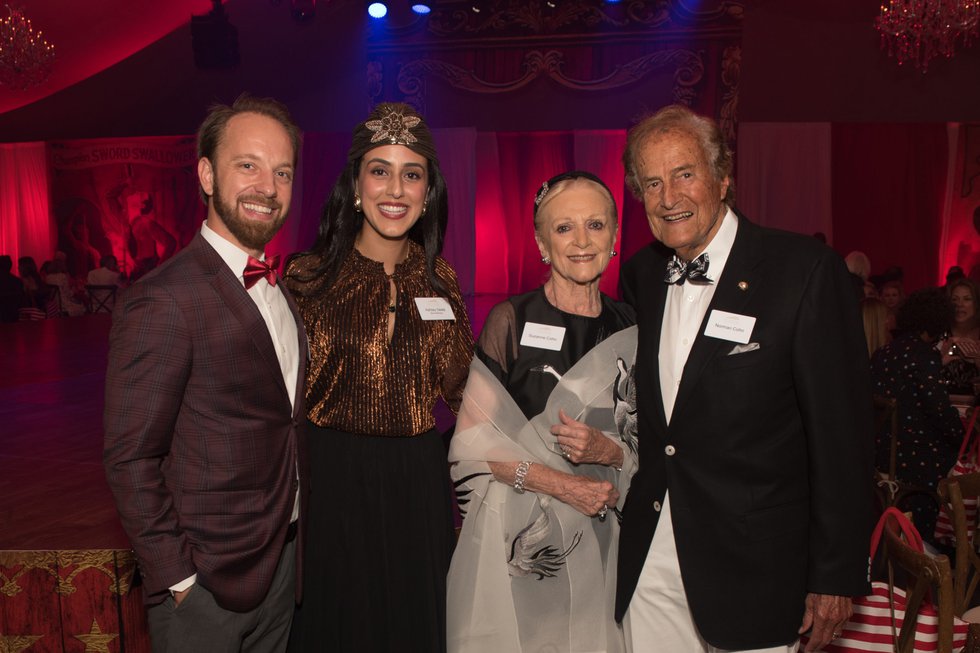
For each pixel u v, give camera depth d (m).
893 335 6.95
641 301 2.11
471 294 14.45
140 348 1.65
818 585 1.75
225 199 1.78
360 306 2.15
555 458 2.11
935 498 3.78
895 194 13.00
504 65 13.80
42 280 13.19
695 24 12.98
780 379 1.81
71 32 14.99
